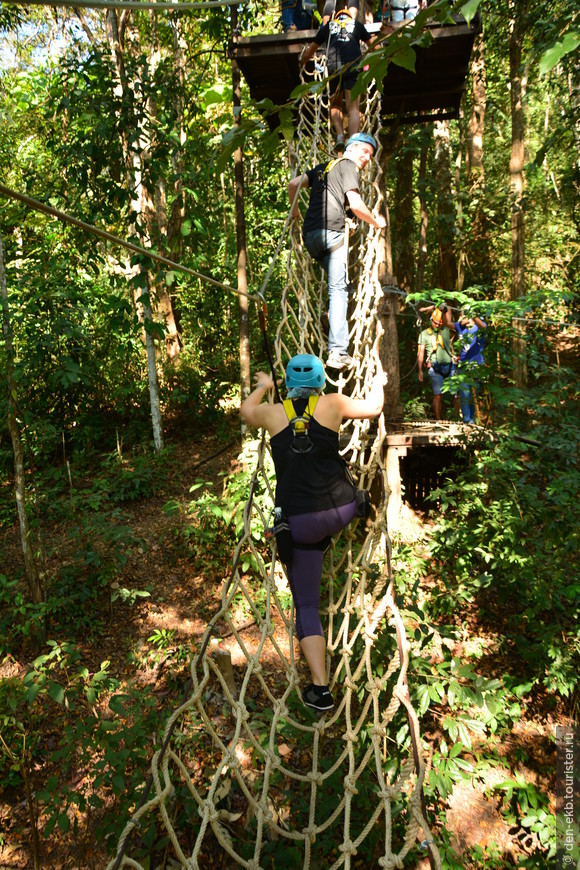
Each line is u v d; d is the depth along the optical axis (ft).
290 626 9.56
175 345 41.86
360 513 9.30
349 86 18.35
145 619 22.56
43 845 14.52
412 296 20.98
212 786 6.59
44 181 35.24
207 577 24.68
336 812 7.39
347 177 15.44
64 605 22.21
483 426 24.85
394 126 28.14
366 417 10.05
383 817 12.64
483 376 21.49
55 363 33.09
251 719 16.83
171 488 31.58
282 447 9.44
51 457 34.40
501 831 14.90
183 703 6.96
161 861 13.23
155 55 45.52
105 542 25.31
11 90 41.11
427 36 5.84
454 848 14.44
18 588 23.47
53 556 25.54
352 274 20.17
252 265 42.34
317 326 16.43
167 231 36.76
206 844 13.64
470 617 21.34
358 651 11.91
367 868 12.73
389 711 7.61
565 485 18.25
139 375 39.40
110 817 12.71
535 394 21.49
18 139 41.22
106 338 37.83
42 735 17.26
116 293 39.04
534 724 17.67
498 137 58.54
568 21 5.02
